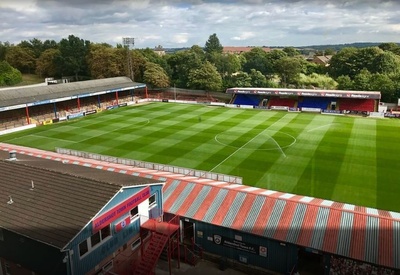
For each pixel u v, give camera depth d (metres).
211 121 68.19
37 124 70.00
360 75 96.31
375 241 21.47
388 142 51.94
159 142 54.97
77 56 140.88
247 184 38.12
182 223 26.64
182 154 48.84
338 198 34.38
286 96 86.38
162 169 40.00
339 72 122.38
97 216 20.09
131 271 22.89
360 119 67.69
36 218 20.20
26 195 22.69
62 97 77.62
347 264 21.23
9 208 21.53
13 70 129.12
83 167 31.41
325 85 110.12
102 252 21.31
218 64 123.94
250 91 87.19
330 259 21.66
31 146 55.38
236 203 26.36
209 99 101.12
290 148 50.03
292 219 23.95
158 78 108.75
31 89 78.75
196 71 105.94
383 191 35.75
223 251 25.23
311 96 84.06
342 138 54.28
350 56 120.38
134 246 24.12
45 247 19.19
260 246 23.69
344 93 78.19
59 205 21.16
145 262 22.09
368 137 54.66
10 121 72.75
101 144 55.09
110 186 22.33
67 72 141.12
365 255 20.70
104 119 73.25
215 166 43.78
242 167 43.22
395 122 64.56
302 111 76.56
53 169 26.72
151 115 75.69
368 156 46.03
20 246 20.16
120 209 22.02
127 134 60.53
